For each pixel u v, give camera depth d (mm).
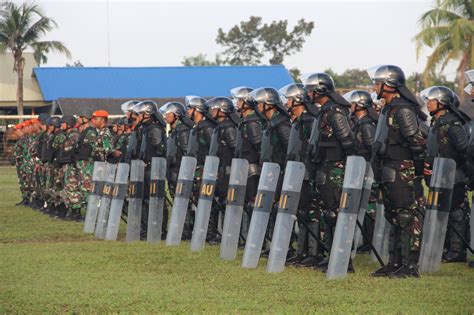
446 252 14180
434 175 12523
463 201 13742
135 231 16953
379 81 12023
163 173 16547
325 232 13203
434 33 44969
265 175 13242
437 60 45094
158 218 16562
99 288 11352
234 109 16016
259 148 14945
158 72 63500
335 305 10109
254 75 63938
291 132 13211
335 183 12750
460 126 13203
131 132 19422
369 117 13945
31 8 60656
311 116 13109
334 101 12750
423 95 13398
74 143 21859
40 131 25812
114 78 62344
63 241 17391
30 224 21047
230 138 15844
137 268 13188
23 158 27547
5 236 18375
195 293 10930
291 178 12805
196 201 16812
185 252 15008
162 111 17812
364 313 9648
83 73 62562
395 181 12016
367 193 12570
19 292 11109
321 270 12883
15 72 64625
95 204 18984
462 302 10219
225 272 12734
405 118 11891
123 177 17469
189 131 17625
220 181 16000
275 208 14367
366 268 13219
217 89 62562
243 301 10367
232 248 14070
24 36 61031
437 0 45312
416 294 10734
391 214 12227
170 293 10930
